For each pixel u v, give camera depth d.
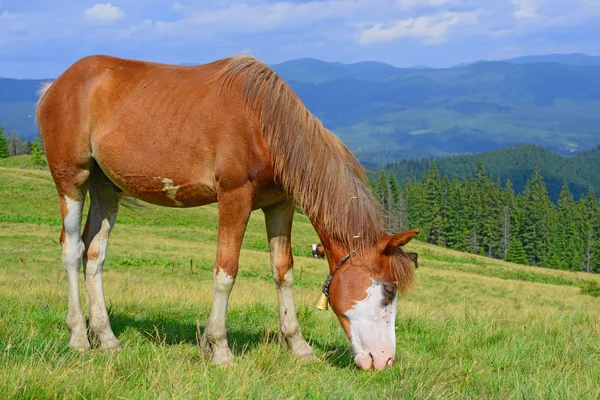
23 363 4.00
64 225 5.57
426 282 34.97
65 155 5.47
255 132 4.84
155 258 30.97
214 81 5.05
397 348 5.80
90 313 5.49
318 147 4.87
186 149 5.00
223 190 4.93
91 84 5.40
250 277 26.12
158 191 5.22
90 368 4.28
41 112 5.61
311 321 7.24
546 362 5.21
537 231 121.94
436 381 4.30
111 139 5.25
